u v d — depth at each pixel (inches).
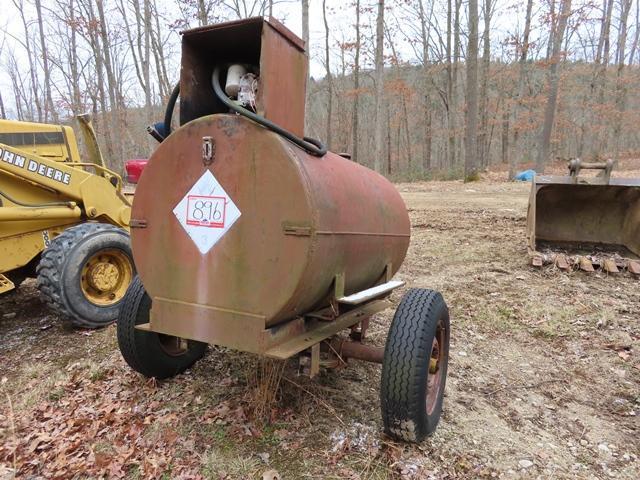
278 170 89.2
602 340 164.4
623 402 129.0
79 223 194.2
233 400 123.3
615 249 255.4
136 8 907.4
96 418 117.2
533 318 182.9
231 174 93.4
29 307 210.4
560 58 815.7
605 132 1321.4
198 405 121.3
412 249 286.7
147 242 104.7
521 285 216.2
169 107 114.7
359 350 111.5
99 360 149.9
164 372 132.0
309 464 98.7
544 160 794.8
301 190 87.5
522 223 344.2
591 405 127.6
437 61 1196.5
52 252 165.9
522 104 931.3
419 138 1728.6
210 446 105.0
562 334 170.1
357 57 1111.6
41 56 1114.1
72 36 1013.2
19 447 106.8
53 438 109.1
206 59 109.3
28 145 192.2
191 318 100.2
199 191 97.1
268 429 110.7
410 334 99.6
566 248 261.7
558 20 762.2
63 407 123.6
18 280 207.2
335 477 94.7
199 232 97.7
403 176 940.0
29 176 172.7
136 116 1385.3
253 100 101.3
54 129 203.5
